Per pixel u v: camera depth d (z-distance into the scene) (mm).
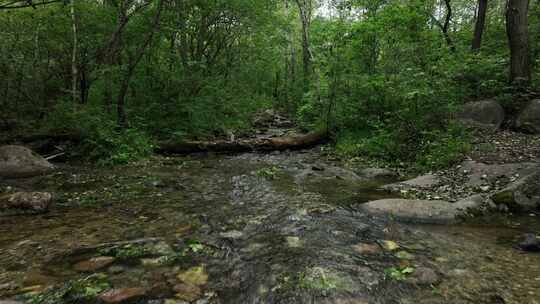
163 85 15250
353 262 3695
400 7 14648
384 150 11211
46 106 12953
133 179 8227
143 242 4148
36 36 12367
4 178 7816
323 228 4855
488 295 2965
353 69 15156
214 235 4523
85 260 3607
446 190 6789
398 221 5242
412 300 2904
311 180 8398
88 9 12828
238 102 20109
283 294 3008
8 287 3012
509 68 11344
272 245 4195
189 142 13148
